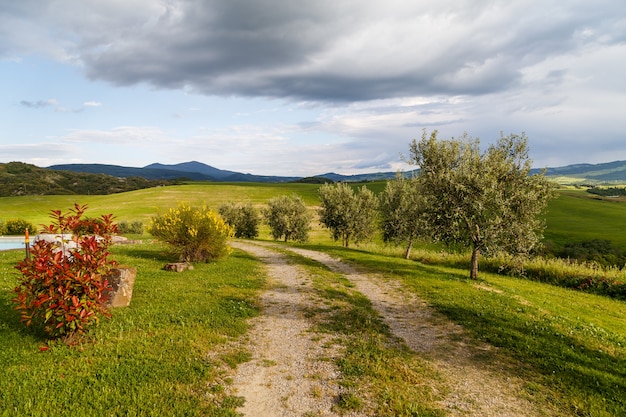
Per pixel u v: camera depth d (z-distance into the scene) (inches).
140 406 280.2
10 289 530.0
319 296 676.1
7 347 355.3
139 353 366.3
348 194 1847.9
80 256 380.2
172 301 550.3
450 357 435.8
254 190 5113.2
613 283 966.4
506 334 509.7
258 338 455.5
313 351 423.5
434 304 661.3
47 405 269.4
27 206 3937.0
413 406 312.8
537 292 873.5
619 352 472.4
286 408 302.8
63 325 376.8
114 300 504.4
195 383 324.5
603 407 336.5
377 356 416.2
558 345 476.1
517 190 874.1
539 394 355.3
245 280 764.0
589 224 3024.1
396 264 1136.8
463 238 928.3
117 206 4003.4
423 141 971.3
